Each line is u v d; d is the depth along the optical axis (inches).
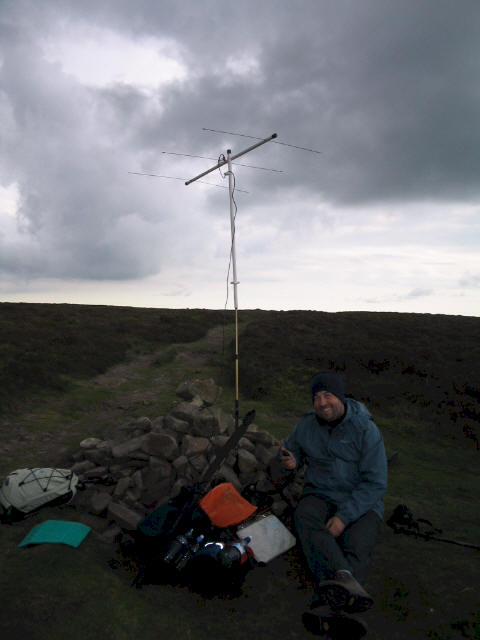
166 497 170.2
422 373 505.4
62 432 287.4
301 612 114.4
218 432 205.9
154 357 605.9
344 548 115.7
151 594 117.6
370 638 103.4
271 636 104.5
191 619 108.7
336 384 128.0
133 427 228.8
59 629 99.6
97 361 529.7
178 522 129.1
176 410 215.0
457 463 277.6
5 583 115.4
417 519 173.3
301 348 643.5
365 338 752.3
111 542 143.5
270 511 158.7
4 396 348.2
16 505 154.9
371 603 96.1
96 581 119.0
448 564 138.3
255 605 116.4
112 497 167.3
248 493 164.1
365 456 125.3
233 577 117.6
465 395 429.7
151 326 808.9
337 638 99.4
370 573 131.7
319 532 113.9
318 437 133.3
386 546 149.9
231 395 424.2
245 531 136.1
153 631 102.5
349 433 127.9
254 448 201.3
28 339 572.1
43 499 159.9
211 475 150.3
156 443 185.2
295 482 178.7
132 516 152.2
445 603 117.3
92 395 393.4
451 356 600.1
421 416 375.2
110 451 192.2
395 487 219.3
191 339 753.6
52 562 126.3
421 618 110.7
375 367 534.6
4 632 97.3
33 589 112.9
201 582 118.4
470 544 151.9
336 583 95.5
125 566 129.8
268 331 793.6
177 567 119.3
